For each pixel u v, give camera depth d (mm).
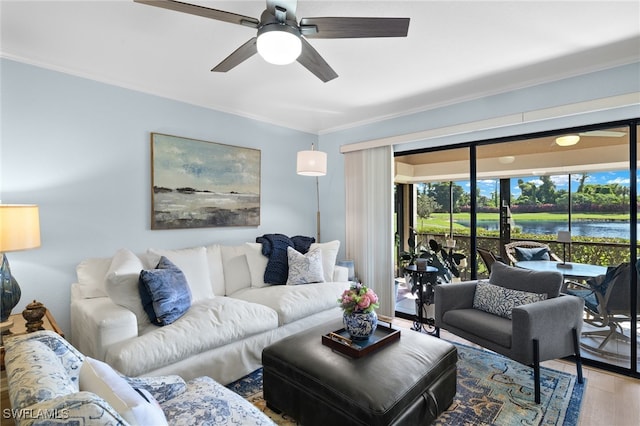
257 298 2951
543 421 1904
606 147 2633
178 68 2602
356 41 2168
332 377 1642
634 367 2494
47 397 820
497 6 1799
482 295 2752
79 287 2449
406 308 4031
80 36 2115
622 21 1937
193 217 3316
